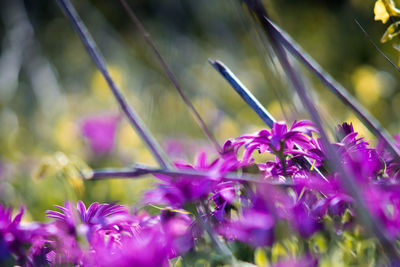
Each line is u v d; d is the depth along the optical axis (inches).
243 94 35.1
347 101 32.7
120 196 54.4
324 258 30.9
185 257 31.7
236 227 31.4
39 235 31.9
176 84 35.9
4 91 108.0
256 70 109.3
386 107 76.8
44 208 56.1
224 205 32.1
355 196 29.6
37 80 110.0
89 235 31.5
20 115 107.0
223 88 107.6
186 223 33.0
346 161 31.8
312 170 32.6
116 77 81.1
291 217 31.1
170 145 77.6
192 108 35.9
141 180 54.8
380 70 91.4
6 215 31.9
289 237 31.1
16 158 79.5
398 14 34.5
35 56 117.2
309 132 32.2
